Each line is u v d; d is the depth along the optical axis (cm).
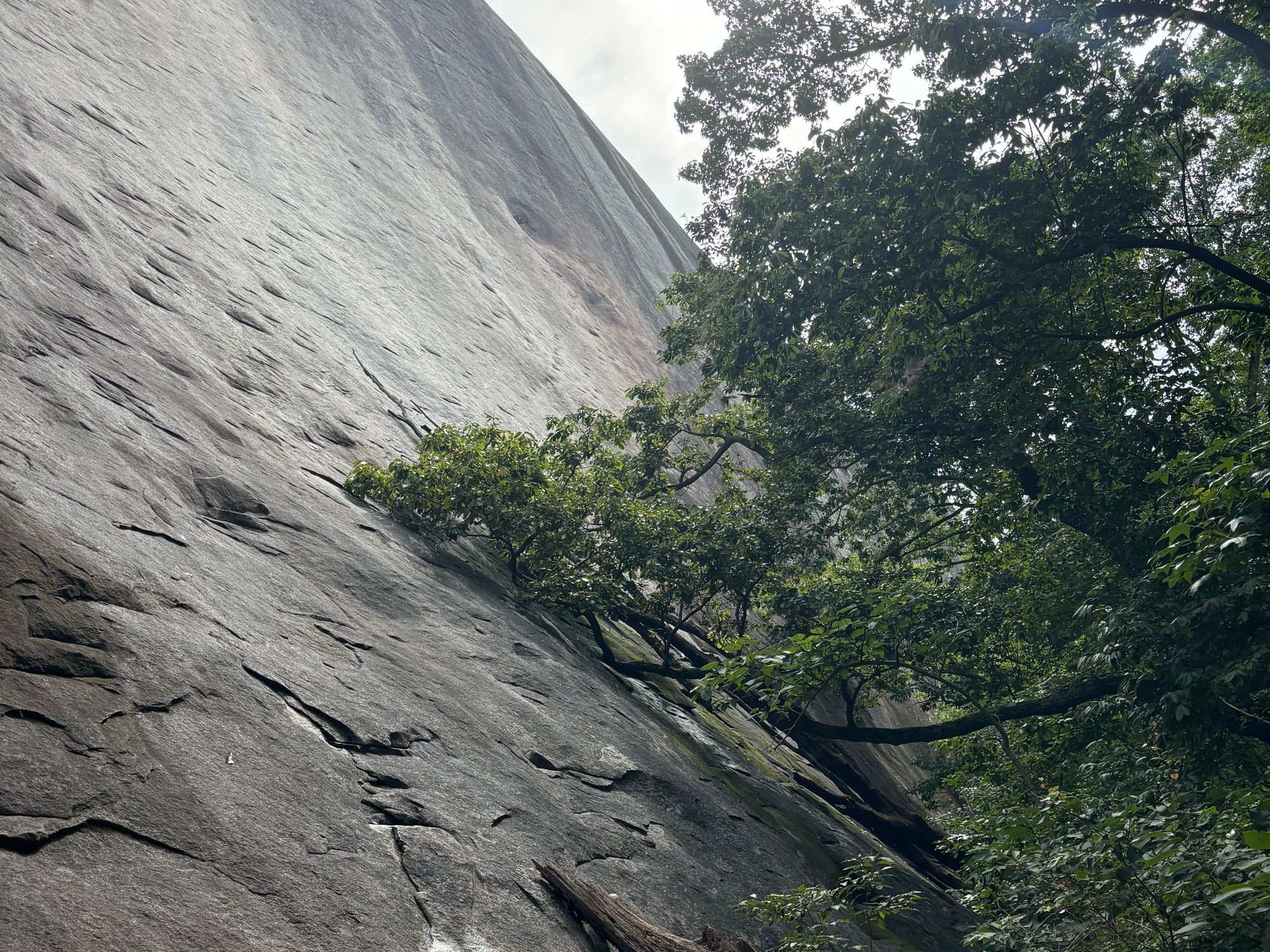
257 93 2250
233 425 988
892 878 1133
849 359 1316
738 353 1250
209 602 639
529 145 3841
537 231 3309
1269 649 767
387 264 2045
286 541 832
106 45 1772
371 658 726
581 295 3156
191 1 2362
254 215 1698
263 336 1288
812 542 1248
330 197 2108
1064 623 1191
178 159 1608
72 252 1015
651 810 805
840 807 1373
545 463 1171
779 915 674
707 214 1329
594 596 1084
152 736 481
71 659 489
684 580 1129
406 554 995
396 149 2783
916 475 1270
